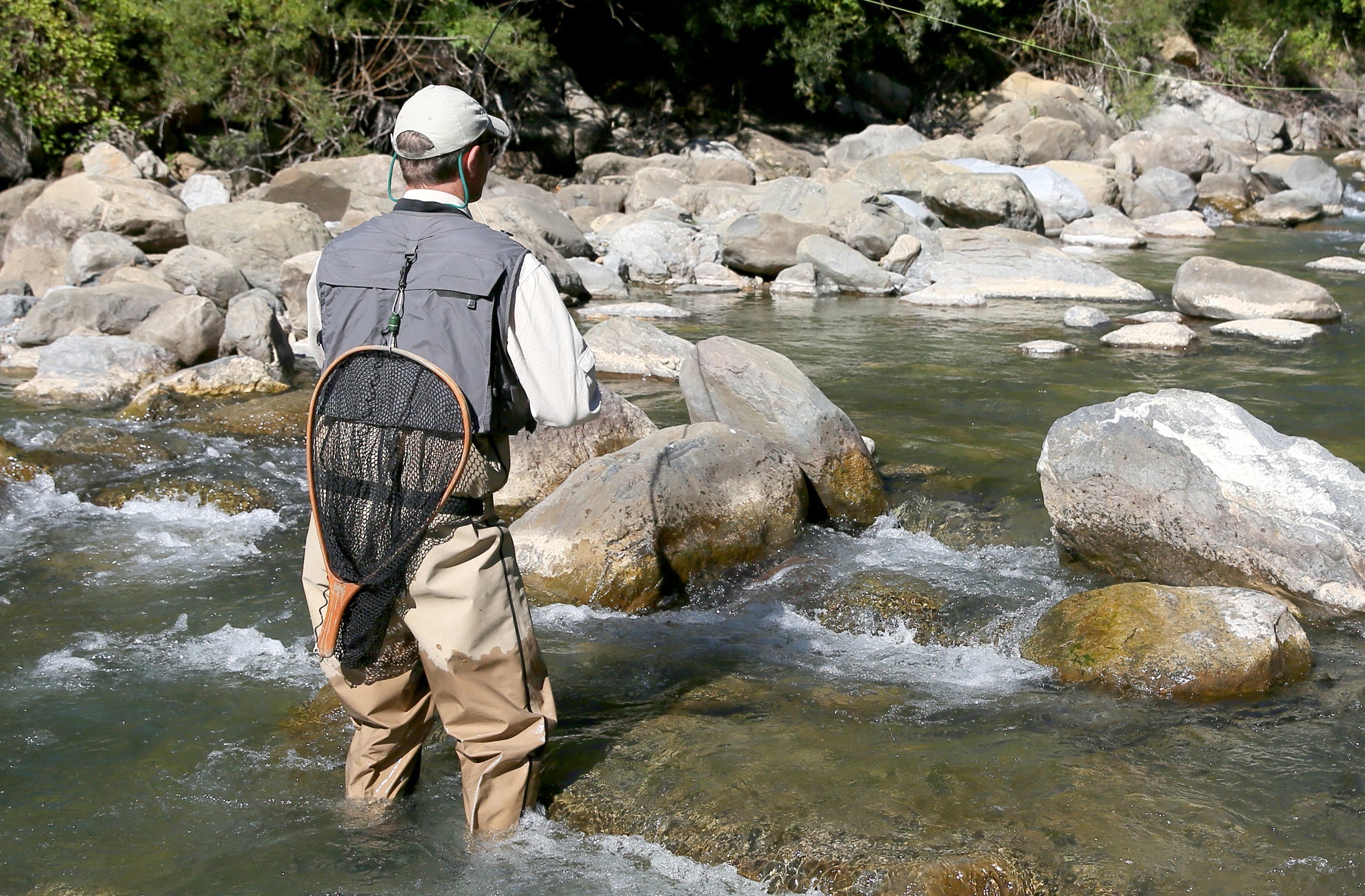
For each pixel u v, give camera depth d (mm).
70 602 4039
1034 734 3006
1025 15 24516
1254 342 8195
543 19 20844
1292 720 3098
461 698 2402
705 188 13789
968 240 11938
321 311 2369
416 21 16047
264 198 13008
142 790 2742
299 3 14453
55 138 13367
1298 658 3424
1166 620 3449
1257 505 3939
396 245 2340
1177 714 3148
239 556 4555
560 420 2338
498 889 2352
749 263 11438
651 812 2576
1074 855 2396
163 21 13914
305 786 2754
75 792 2736
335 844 2504
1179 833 2496
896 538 4750
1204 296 9188
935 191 13930
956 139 17641
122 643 3672
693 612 4043
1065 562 4406
